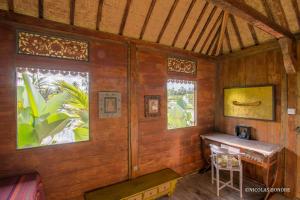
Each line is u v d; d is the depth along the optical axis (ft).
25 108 6.77
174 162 10.27
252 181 10.00
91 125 7.59
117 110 8.25
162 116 9.75
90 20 7.18
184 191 9.04
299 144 8.26
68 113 7.52
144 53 9.02
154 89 9.42
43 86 7.10
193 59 11.06
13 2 5.80
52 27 6.64
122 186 7.83
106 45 7.95
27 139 6.78
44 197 6.30
